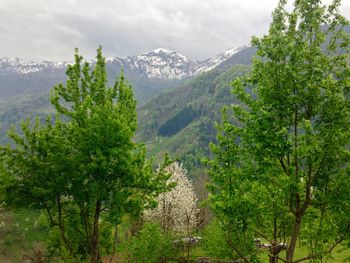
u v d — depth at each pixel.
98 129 18.31
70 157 18.89
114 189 19.31
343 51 16.66
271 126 17.12
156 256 35.12
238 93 17.78
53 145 18.98
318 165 17.31
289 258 17.44
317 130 16.89
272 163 17.64
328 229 18.39
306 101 16.91
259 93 17.36
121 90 21.98
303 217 19.03
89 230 20.81
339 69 16.58
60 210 20.19
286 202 18.34
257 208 17.59
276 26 16.84
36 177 19.06
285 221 19.38
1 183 18.84
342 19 16.52
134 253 32.66
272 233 19.97
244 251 21.56
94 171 18.41
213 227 34.47
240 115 18.09
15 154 19.36
